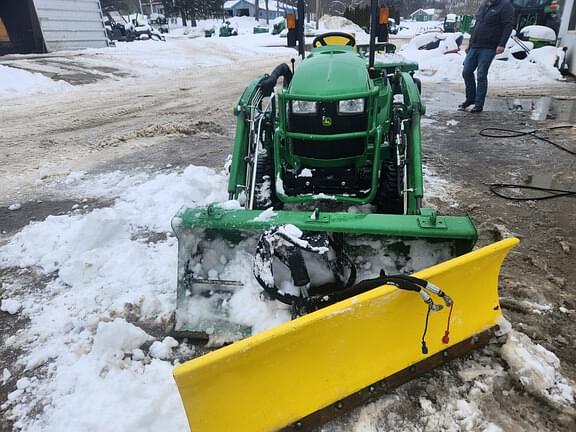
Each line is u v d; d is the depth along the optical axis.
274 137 3.54
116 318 2.85
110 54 17.28
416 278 1.94
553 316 2.74
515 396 2.19
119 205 4.44
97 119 8.41
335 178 3.42
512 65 12.12
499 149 5.97
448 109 8.52
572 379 2.29
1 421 2.17
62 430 2.10
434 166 5.42
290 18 4.75
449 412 2.11
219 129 7.60
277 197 3.44
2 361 2.55
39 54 16.42
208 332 2.50
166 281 3.20
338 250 2.49
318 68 3.40
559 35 12.99
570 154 5.64
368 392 2.11
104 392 2.28
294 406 1.96
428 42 15.80
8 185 5.23
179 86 12.27
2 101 10.05
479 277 2.25
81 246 3.62
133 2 66.12
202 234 2.56
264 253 2.36
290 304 2.34
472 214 4.11
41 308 2.99
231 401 1.80
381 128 3.36
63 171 5.66
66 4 18.08
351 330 1.97
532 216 4.03
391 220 2.39
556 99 9.16
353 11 26.88
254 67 16.69
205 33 38.34
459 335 2.32
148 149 6.48
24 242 3.81
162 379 2.33
